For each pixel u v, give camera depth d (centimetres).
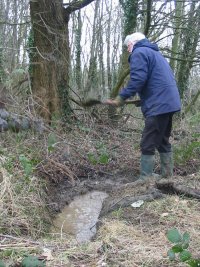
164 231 176
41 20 363
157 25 441
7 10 534
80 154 314
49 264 144
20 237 176
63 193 259
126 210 205
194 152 321
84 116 401
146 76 234
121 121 439
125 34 466
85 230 205
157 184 227
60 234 192
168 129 255
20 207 202
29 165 229
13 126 280
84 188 268
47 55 362
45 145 286
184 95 638
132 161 317
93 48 743
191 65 622
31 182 229
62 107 382
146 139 243
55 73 373
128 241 166
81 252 155
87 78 714
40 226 199
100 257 150
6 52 446
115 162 316
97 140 359
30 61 377
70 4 379
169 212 196
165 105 236
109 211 212
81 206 240
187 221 185
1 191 204
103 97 633
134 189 235
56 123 355
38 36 370
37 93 361
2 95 298
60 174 280
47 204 232
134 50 239
